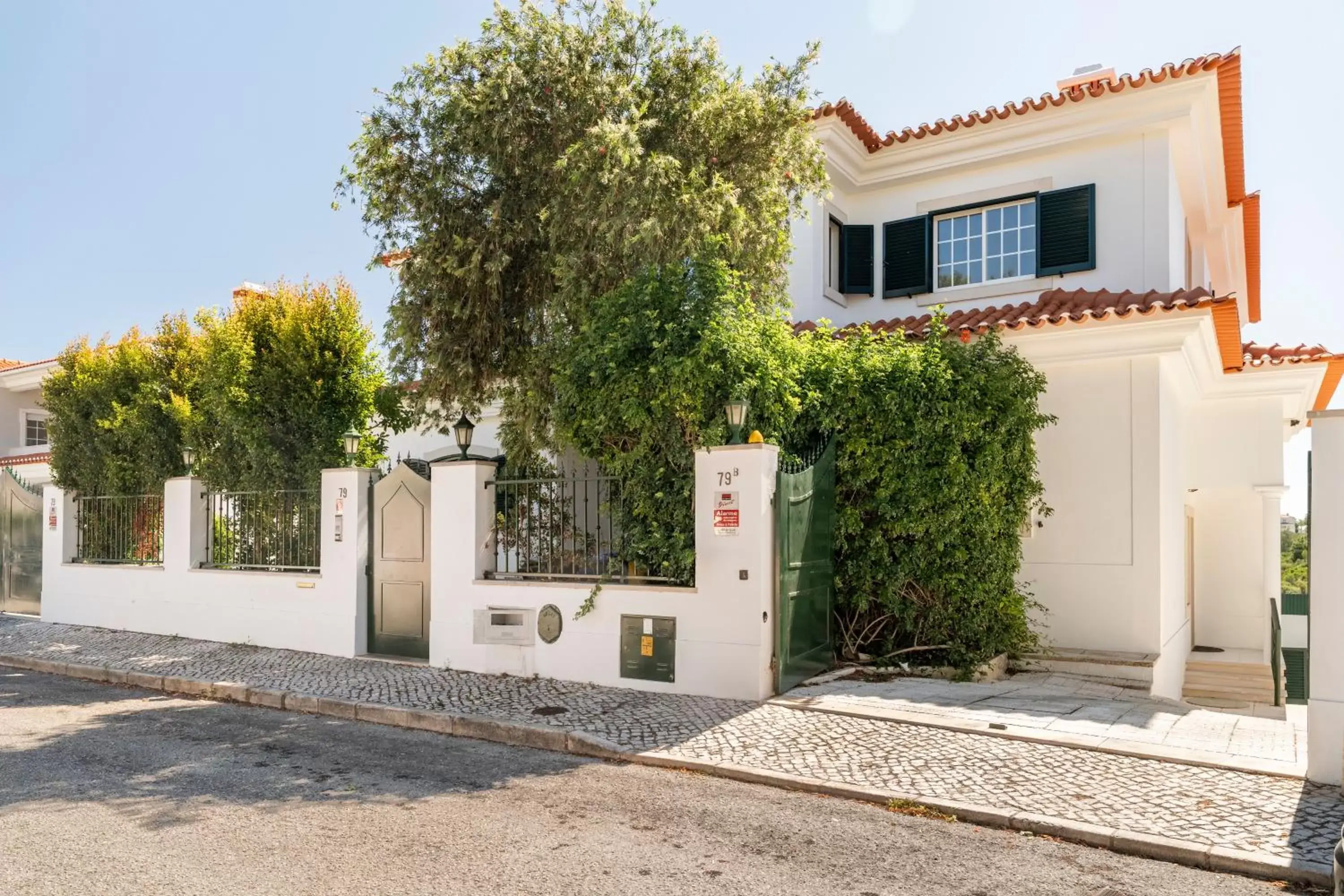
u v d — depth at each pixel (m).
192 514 13.24
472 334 10.70
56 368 17.14
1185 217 15.05
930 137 13.47
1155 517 10.45
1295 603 17.67
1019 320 10.49
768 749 6.95
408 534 11.01
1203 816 5.40
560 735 7.42
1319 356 12.30
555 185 10.06
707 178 10.06
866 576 9.93
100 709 9.16
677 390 8.58
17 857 4.90
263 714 8.90
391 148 10.18
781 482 8.66
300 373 12.96
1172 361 10.92
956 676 9.39
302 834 5.29
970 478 9.52
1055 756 6.64
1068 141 12.72
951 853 5.04
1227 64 11.42
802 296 13.70
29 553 16.61
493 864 4.83
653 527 9.10
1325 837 5.06
